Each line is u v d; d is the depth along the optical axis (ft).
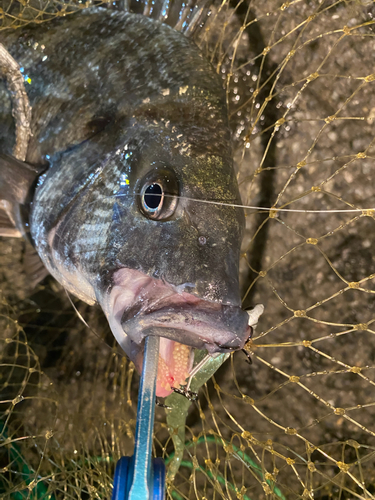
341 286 1.06
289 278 1.08
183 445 0.89
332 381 1.05
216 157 0.67
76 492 0.85
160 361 0.69
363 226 1.05
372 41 1.03
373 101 1.04
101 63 0.73
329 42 1.04
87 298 0.78
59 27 0.77
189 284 0.61
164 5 0.85
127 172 0.67
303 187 1.07
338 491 1.01
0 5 0.80
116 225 0.67
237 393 1.07
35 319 1.09
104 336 1.06
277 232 1.08
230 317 0.60
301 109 1.07
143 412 0.54
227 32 1.07
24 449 0.96
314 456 1.03
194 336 0.61
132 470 0.52
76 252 0.72
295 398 1.05
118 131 0.70
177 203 0.63
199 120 0.69
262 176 1.08
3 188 0.80
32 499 0.88
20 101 0.77
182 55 0.73
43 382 1.07
